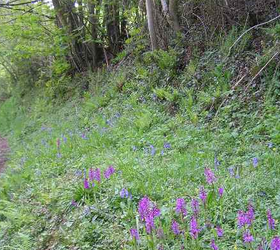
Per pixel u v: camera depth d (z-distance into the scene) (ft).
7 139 53.47
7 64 82.12
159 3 38.65
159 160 19.89
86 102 40.22
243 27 29.01
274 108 21.45
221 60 28.30
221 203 12.93
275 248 9.39
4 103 84.79
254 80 24.18
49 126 43.47
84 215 15.43
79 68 53.83
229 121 22.80
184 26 36.24
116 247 12.94
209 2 31.45
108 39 48.65
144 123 26.71
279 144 18.75
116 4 45.27
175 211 13.47
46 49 50.67
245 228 11.23
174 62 32.58
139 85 35.22
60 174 23.52
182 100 27.45
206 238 11.78
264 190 14.29
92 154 24.44
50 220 17.02
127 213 14.30
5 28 49.60
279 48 23.39
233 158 18.51
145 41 40.57
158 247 11.61
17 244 16.21
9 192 24.79
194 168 17.57
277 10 27.09
